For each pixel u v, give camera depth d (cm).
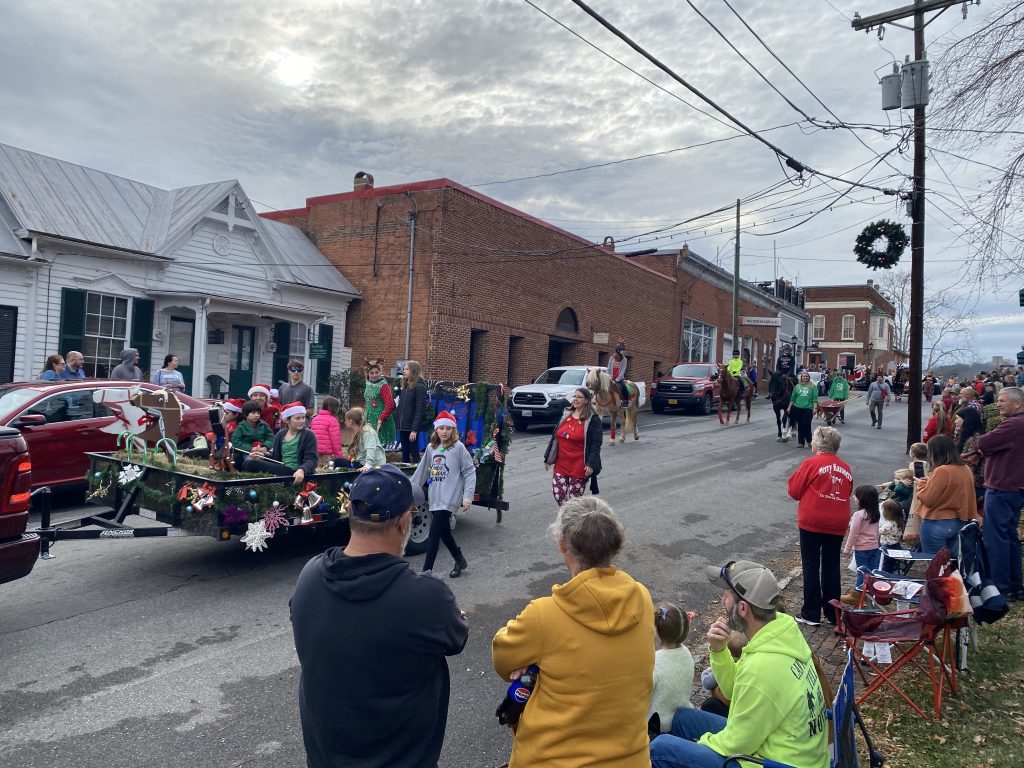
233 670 477
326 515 680
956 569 446
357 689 198
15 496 493
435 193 1958
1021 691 481
